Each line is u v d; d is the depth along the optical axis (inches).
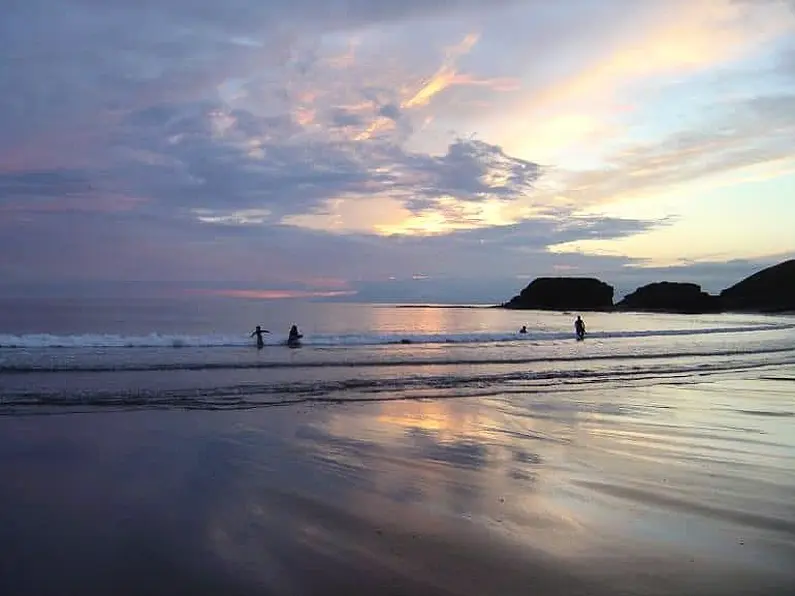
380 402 486.0
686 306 4859.7
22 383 545.6
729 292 5639.8
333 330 1627.7
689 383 625.9
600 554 183.2
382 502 236.2
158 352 905.5
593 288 5334.6
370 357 879.7
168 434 355.3
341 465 292.4
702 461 307.4
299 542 192.9
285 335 1250.0
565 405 484.7
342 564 175.3
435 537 197.9
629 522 213.5
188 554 182.4
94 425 374.9
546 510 227.1
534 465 297.6
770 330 1867.6
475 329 1867.6
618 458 313.3
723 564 175.8
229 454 309.9
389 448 331.3
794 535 201.3
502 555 182.1
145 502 231.9
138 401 461.7
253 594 156.1
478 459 309.4
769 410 465.1
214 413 424.2
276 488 252.7
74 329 1371.8
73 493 241.6
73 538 194.4
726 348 1119.0
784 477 277.1
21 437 337.4
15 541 190.7
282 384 569.9
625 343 1258.0
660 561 177.9
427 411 449.4
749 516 221.1
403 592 157.3
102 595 155.6
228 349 995.9
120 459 295.9
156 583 162.6
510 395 535.2
